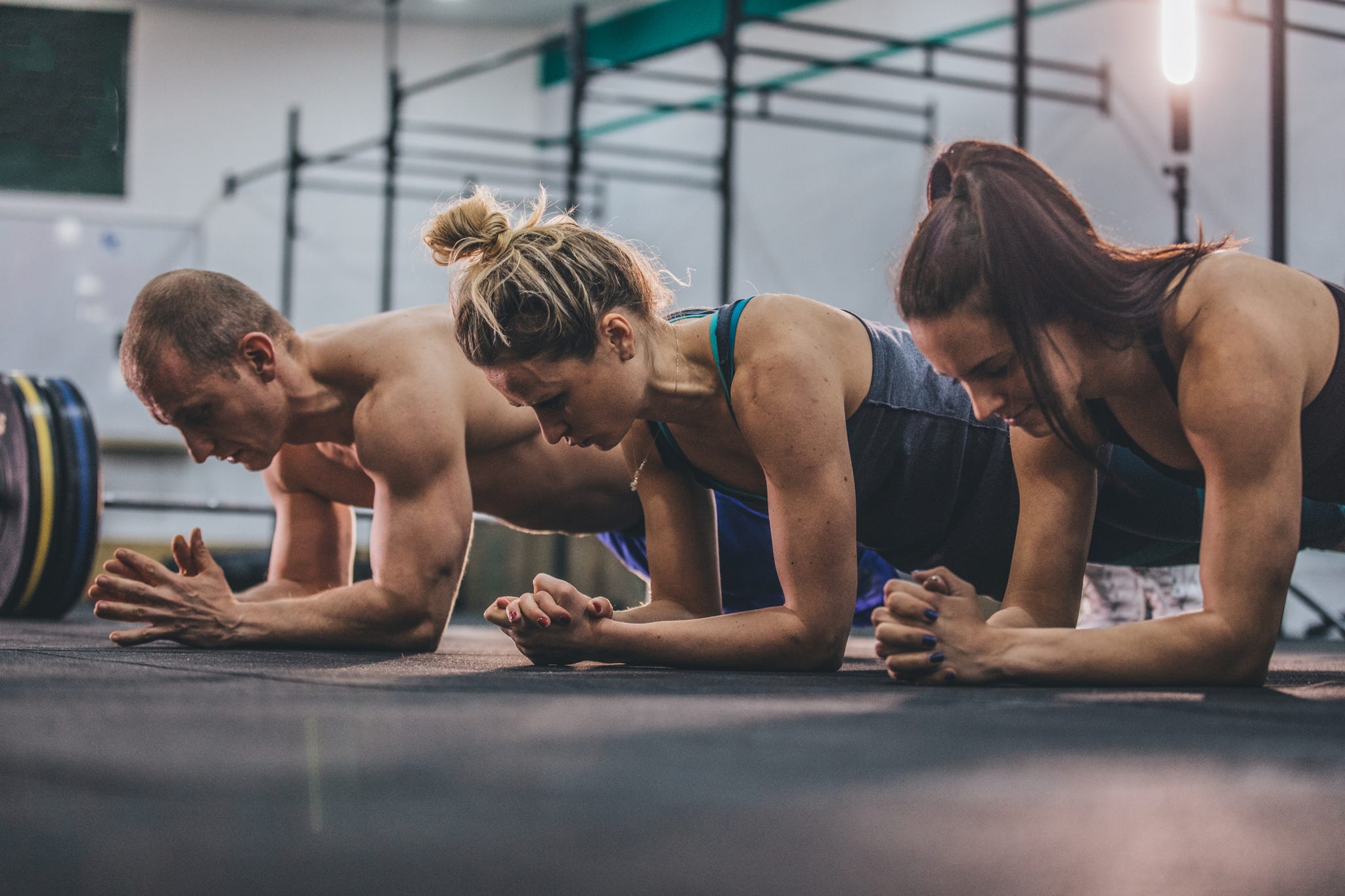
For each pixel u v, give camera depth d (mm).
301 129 8938
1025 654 1191
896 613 1225
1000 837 489
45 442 3145
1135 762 668
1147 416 1349
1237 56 5363
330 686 1070
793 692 1098
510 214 1447
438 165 9188
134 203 8562
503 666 1435
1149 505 1771
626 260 1410
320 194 8898
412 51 9195
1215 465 1215
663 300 1491
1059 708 964
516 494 2076
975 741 742
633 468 1670
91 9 8523
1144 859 466
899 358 1671
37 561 3119
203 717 802
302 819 499
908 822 509
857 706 954
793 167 7531
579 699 979
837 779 599
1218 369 1194
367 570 5543
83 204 8406
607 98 5531
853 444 1636
